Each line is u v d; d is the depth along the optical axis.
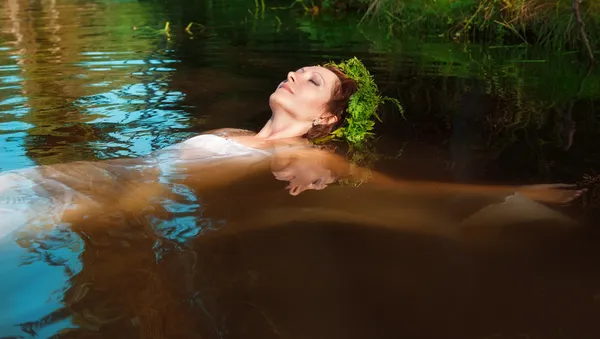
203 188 2.26
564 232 1.80
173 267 1.54
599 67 5.01
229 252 1.64
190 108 3.64
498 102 3.80
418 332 1.25
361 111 3.12
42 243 1.69
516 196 2.14
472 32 7.07
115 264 1.55
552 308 1.35
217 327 1.26
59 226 1.82
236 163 2.62
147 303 1.35
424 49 6.12
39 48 5.97
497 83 4.40
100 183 2.24
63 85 4.22
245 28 7.79
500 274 1.52
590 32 5.87
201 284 1.45
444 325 1.28
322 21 8.67
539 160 2.61
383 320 1.29
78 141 2.91
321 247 1.69
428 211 2.01
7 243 1.68
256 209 2.01
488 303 1.37
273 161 2.68
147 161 2.60
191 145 2.86
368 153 2.82
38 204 1.98
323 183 2.36
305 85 3.19
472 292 1.42
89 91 4.04
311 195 2.20
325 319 1.29
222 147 2.86
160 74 4.67
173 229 1.82
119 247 1.67
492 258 1.62
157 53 5.70
